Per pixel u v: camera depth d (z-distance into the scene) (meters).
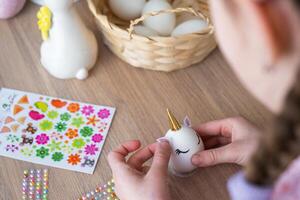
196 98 0.62
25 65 0.66
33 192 0.55
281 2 0.26
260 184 0.33
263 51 0.28
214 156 0.54
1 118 0.61
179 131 0.53
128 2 0.65
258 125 0.60
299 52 0.27
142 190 0.49
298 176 0.33
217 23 0.31
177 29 0.64
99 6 0.66
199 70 0.65
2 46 0.68
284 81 0.29
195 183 0.55
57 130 0.60
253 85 0.31
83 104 0.62
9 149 0.58
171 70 0.65
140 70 0.65
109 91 0.64
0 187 0.55
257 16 0.27
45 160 0.57
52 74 0.65
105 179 0.56
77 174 0.56
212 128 0.57
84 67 0.64
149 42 0.59
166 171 0.51
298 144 0.28
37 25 0.71
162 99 0.63
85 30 0.63
